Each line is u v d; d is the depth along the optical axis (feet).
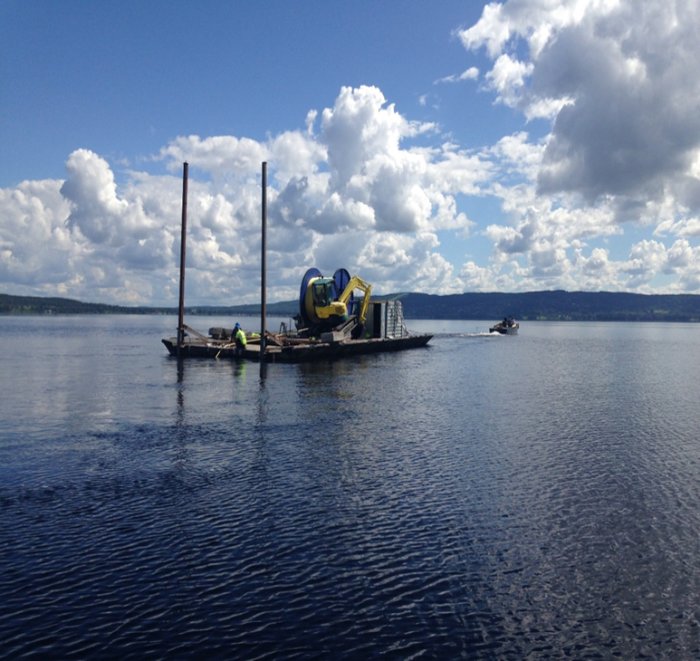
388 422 82.23
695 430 78.64
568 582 35.01
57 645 27.89
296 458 61.72
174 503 47.16
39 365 165.78
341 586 34.01
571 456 63.77
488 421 83.97
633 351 277.64
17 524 42.22
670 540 41.11
